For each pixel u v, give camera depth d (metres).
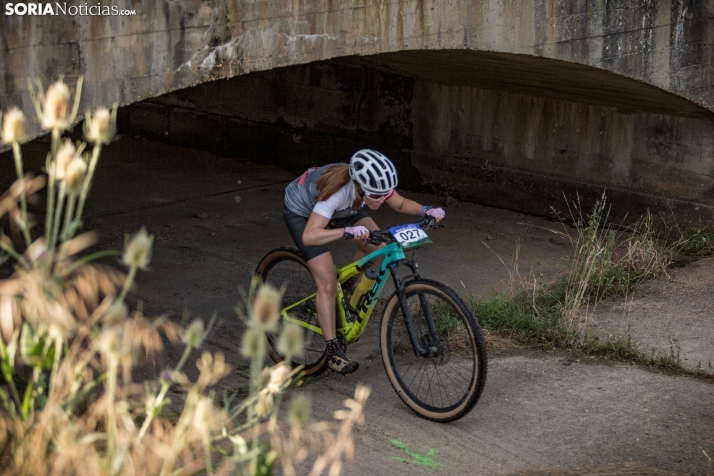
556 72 7.41
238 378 4.97
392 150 10.16
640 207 8.34
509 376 4.98
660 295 6.43
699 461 3.90
